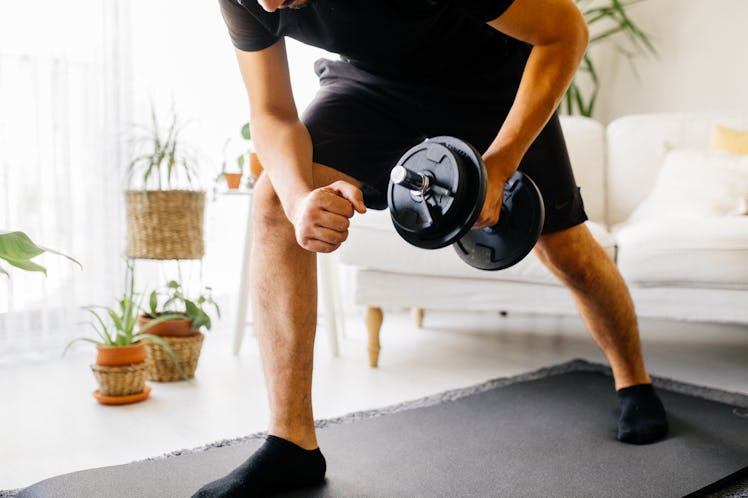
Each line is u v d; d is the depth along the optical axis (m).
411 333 2.77
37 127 2.27
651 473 1.26
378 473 1.27
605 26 3.64
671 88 3.41
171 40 2.53
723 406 1.69
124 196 2.28
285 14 1.06
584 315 1.53
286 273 1.13
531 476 1.25
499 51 1.27
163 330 2.04
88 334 2.43
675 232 1.95
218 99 2.64
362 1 1.04
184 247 2.21
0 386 1.98
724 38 3.21
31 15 2.24
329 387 1.95
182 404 1.80
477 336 2.72
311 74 2.87
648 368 2.19
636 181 2.92
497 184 0.98
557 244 1.41
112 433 1.57
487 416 1.62
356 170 1.25
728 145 2.64
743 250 1.86
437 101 1.28
